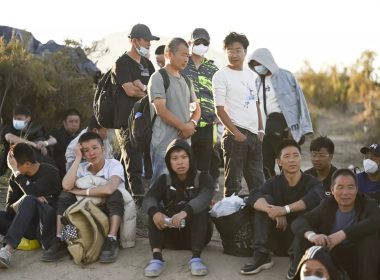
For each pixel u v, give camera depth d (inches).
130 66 281.6
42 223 245.3
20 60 376.5
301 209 224.5
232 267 232.8
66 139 319.6
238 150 268.2
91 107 402.9
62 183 250.4
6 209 258.5
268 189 234.2
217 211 239.0
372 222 205.8
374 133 663.8
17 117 311.7
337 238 205.8
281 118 298.5
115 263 239.6
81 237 238.5
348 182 209.9
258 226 228.8
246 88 272.8
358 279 209.6
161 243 234.1
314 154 247.6
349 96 927.0
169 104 250.2
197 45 296.2
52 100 393.7
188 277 227.0
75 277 231.8
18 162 251.3
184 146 235.9
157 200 237.5
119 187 253.8
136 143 253.8
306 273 192.9
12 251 241.8
